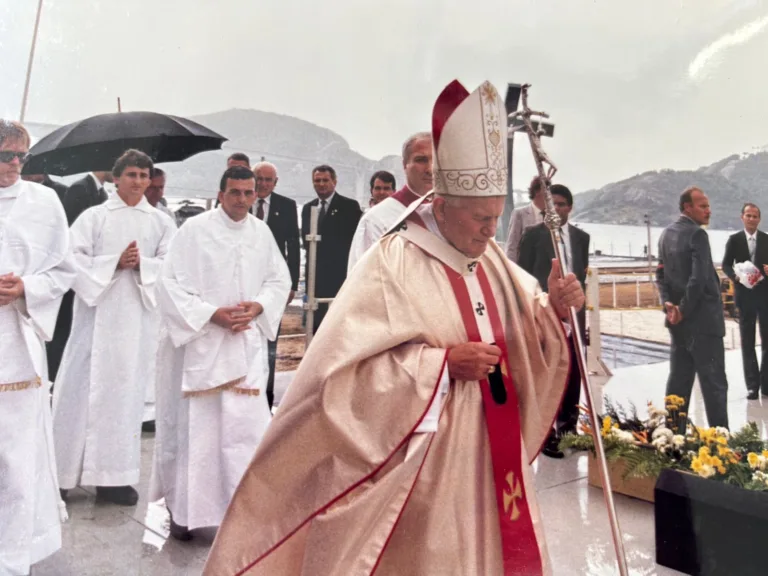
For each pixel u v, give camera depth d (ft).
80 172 12.59
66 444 12.25
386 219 11.06
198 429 10.88
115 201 12.36
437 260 6.54
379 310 6.07
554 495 13.66
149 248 12.60
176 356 11.18
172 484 11.22
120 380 12.26
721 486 10.59
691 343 17.37
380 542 5.77
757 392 17.56
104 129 12.81
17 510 9.11
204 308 10.76
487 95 6.18
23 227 9.57
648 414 15.89
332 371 5.77
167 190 14.52
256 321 11.32
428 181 11.08
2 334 9.22
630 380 17.80
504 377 6.52
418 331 6.15
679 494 10.69
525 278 7.33
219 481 10.99
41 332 9.57
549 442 16.17
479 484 6.25
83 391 12.29
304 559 6.10
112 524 11.53
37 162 12.37
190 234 11.09
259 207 14.75
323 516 5.94
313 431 5.92
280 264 11.90
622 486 13.73
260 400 11.33
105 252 12.12
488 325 6.57
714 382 17.22
